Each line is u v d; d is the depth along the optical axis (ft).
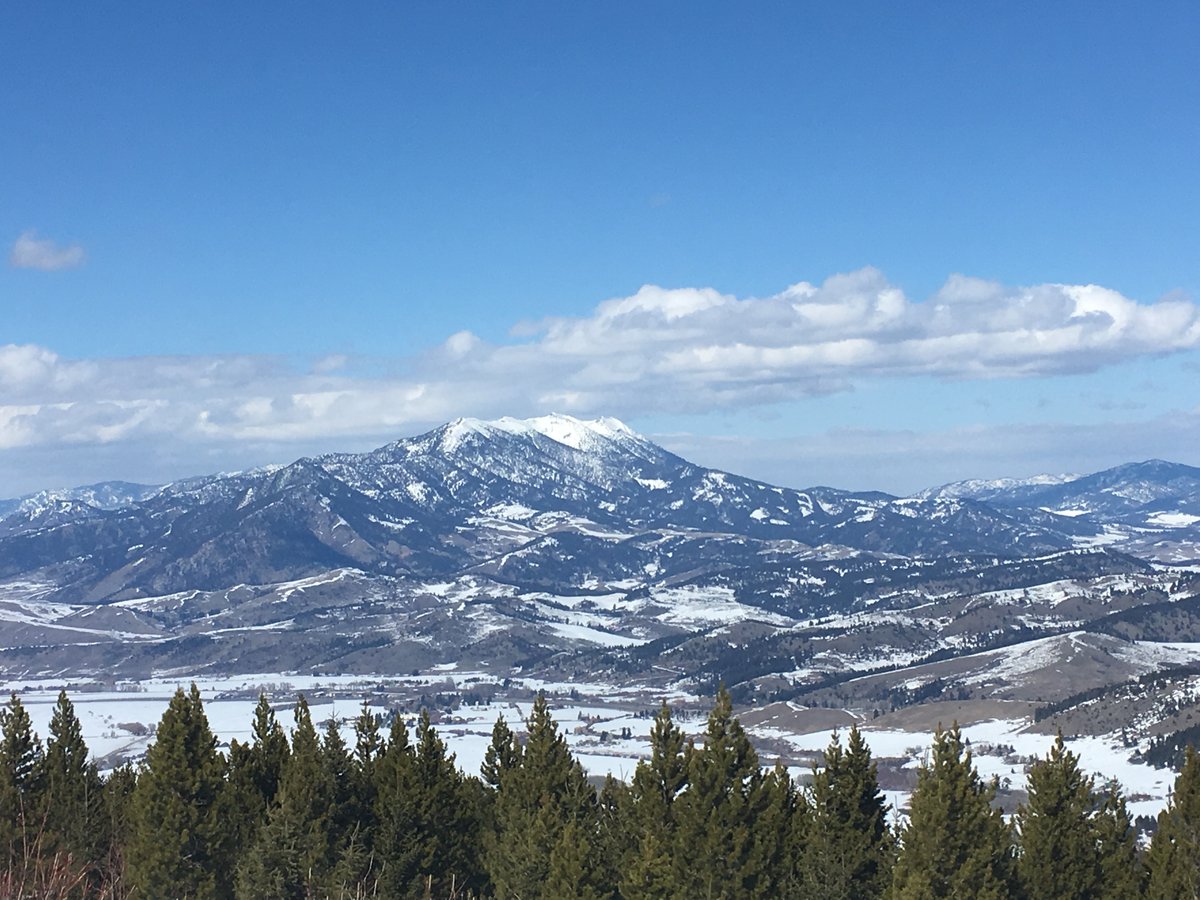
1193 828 187.83
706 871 190.29
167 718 211.61
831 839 196.54
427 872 222.07
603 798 247.29
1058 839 189.67
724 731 197.16
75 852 209.36
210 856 209.36
